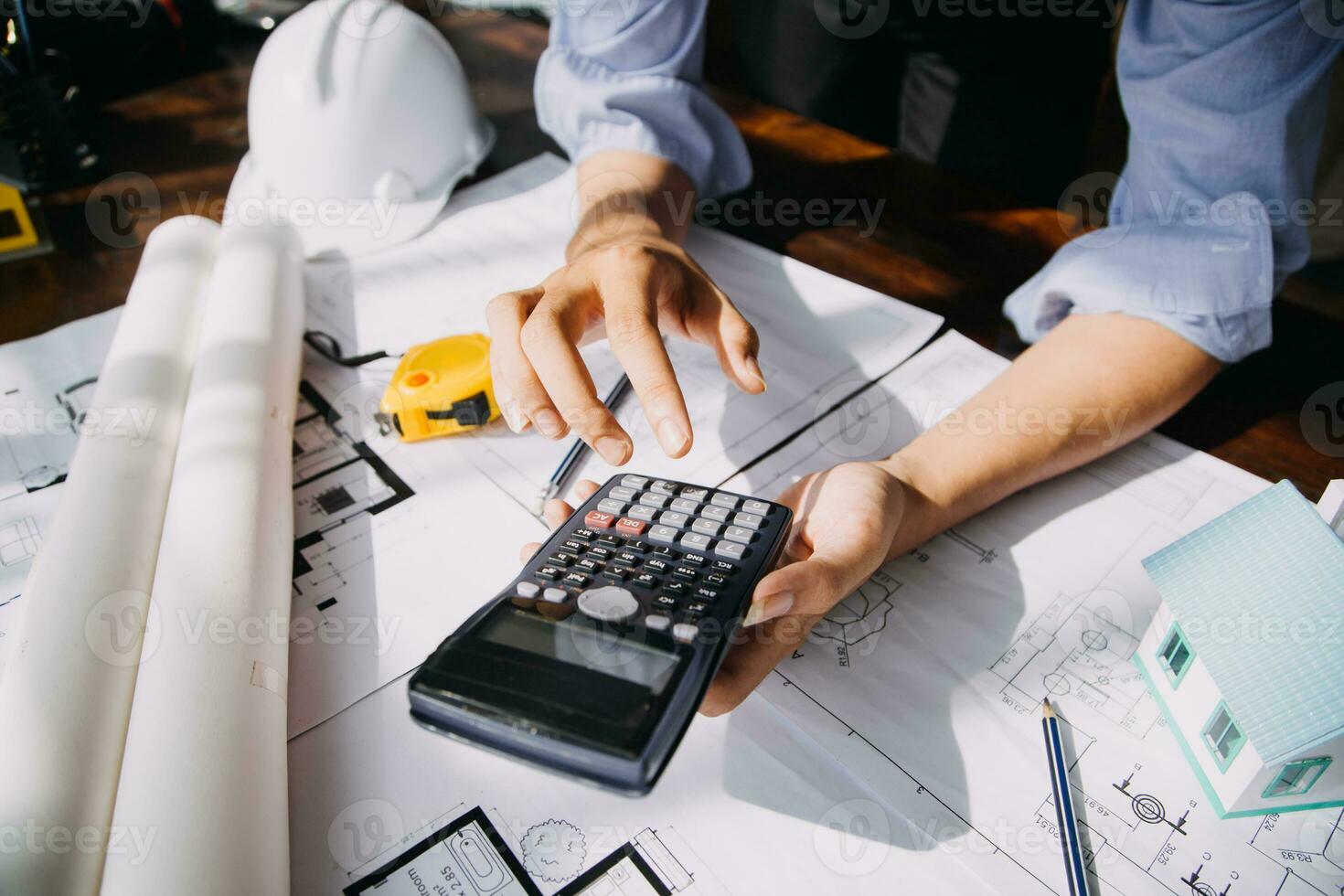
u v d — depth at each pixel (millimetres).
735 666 393
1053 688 421
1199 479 523
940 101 1014
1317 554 368
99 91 963
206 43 1046
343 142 729
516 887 351
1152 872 353
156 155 855
